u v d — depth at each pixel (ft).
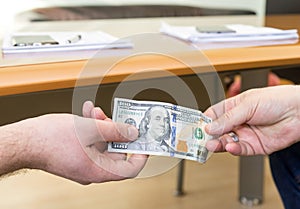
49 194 5.51
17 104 2.21
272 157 2.72
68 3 7.30
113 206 5.28
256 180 5.28
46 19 6.30
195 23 4.17
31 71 2.11
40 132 1.80
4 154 1.74
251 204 5.30
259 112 2.10
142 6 7.48
